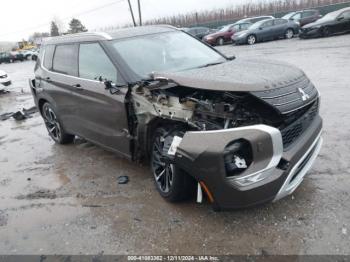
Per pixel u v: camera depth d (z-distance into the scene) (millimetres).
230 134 3037
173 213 3721
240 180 3045
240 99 3217
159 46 4812
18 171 5461
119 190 4371
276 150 3055
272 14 39406
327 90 7727
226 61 4758
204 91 3525
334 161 4375
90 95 4777
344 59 11414
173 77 3609
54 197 4445
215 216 3578
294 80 3457
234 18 44375
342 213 3381
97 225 3715
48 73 5918
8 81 14094
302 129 3436
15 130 7984
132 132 4289
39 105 6574
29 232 3762
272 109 3125
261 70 3666
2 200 4555
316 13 25109
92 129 5031
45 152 6176
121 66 4340
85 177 4891
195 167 3189
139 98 3982
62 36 6020
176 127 3664
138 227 3578
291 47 17250
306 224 3293
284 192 3225
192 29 28609
